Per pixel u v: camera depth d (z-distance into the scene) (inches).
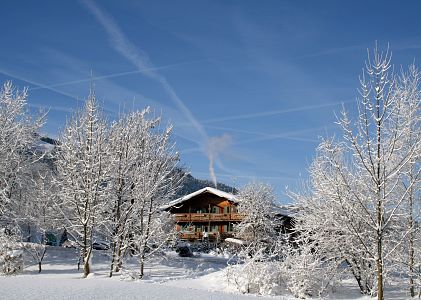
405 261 689.6
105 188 872.3
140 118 1029.8
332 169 695.7
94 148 860.0
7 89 1117.1
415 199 673.0
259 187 1712.6
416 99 608.4
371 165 545.3
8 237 989.2
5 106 1107.9
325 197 724.7
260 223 1621.6
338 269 818.2
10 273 910.4
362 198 620.1
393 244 700.7
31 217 1040.2
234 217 1924.2
